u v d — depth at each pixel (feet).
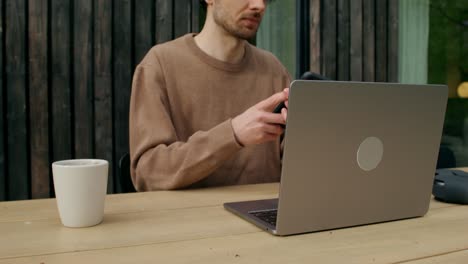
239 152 4.60
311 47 9.17
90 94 7.44
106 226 2.40
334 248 2.06
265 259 1.90
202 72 4.66
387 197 2.51
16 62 6.97
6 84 6.95
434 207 2.96
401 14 10.18
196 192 3.42
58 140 7.30
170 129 4.14
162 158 3.66
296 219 2.23
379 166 2.41
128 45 7.68
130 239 2.17
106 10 7.45
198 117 4.63
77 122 7.38
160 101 4.30
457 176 3.17
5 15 6.86
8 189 7.07
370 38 9.78
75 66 7.30
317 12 9.03
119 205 2.91
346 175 2.31
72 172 2.31
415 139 2.51
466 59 10.80
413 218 2.66
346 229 2.38
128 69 7.72
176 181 3.47
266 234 2.27
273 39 9.15
